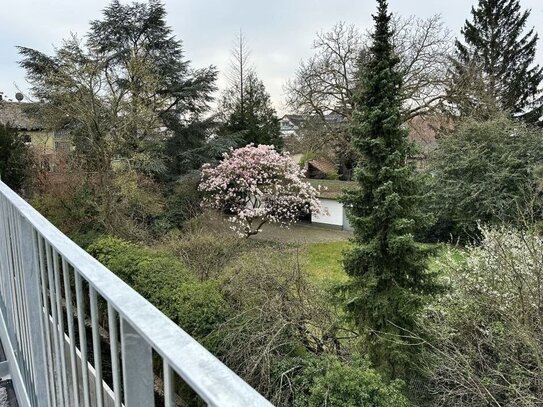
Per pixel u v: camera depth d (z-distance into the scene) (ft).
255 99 54.60
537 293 11.55
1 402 5.85
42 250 4.08
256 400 1.36
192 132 46.06
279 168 39.34
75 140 31.45
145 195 30.19
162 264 14.56
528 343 10.34
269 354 9.85
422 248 13.21
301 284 13.00
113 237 19.06
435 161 34.68
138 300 2.06
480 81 41.50
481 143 32.53
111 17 42.63
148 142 36.45
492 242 14.88
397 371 12.39
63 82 28.43
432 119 41.14
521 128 33.42
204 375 1.47
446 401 11.71
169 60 44.42
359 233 13.78
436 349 11.82
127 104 31.17
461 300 13.60
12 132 37.19
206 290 12.46
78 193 25.02
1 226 6.18
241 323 10.96
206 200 38.27
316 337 12.14
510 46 53.67
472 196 30.60
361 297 12.92
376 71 13.29
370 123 13.42
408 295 12.78
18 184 33.73
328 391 8.66
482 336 12.88
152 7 43.24
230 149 43.80
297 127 49.65
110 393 4.68
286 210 39.50
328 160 54.49
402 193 13.41
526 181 28.66
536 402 10.09
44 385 4.43
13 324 5.77
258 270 13.52
